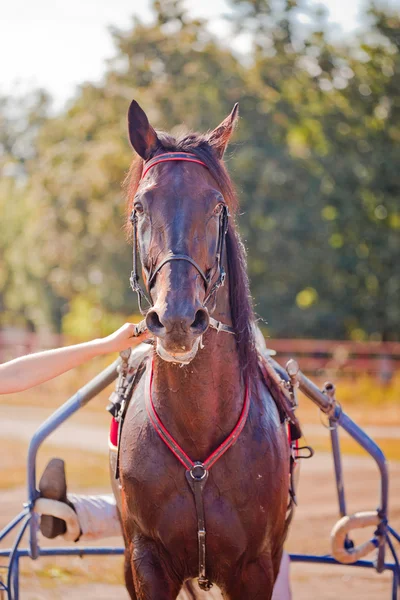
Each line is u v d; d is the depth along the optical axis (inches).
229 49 1109.7
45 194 1182.3
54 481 176.1
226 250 139.3
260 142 1024.2
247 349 141.0
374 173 1079.6
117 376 180.7
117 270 1097.4
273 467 142.9
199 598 171.9
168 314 116.5
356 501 385.4
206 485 137.9
